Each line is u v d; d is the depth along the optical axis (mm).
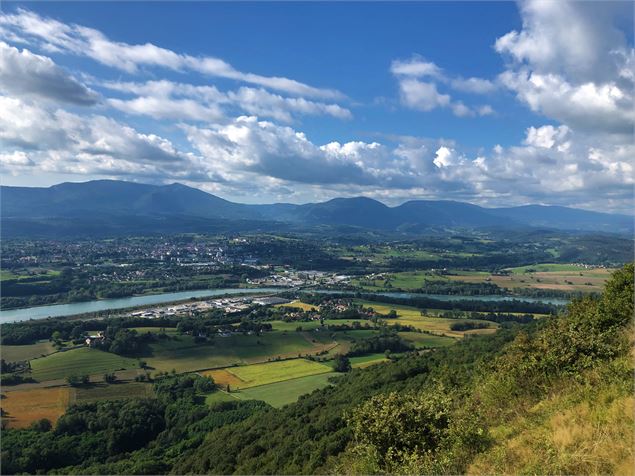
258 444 36844
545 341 14883
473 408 14555
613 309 16750
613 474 7883
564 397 12242
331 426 33094
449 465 10773
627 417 9430
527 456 9602
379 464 12117
